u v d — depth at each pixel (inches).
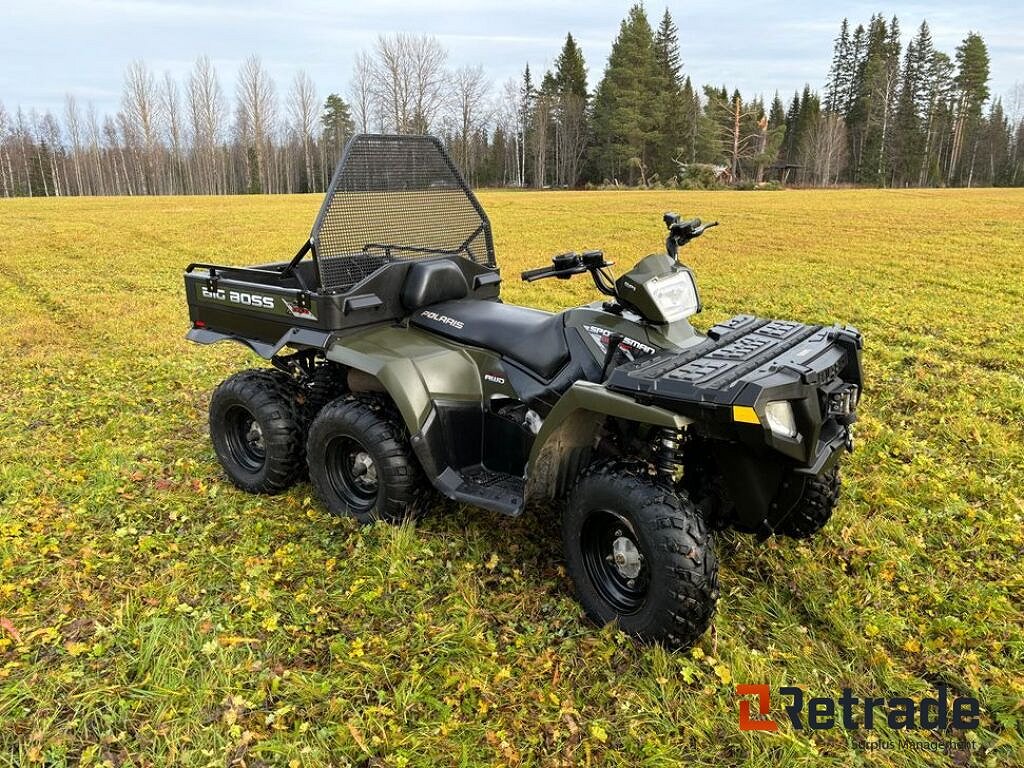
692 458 133.6
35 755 102.7
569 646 125.6
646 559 118.7
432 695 114.9
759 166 3097.9
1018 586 140.2
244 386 179.3
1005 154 3341.5
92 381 282.5
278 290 170.2
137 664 120.8
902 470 190.1
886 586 140.6
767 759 102.6
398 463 152.4
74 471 194.1
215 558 151.8
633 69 2716.5
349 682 117.2
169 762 102.3
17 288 532.4
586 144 3058.6
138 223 1063.0
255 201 1705.2
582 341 141.3
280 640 127.0
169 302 467.5
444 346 159.8
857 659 122.0
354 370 168.2
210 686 115.2
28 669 119.6
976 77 3257.9
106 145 3823.8
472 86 2925.7
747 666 118.4
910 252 684.7
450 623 130.9
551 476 136.3
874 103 3314.5
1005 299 446.6
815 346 126.6
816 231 895.7
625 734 107.7
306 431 178.1
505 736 107.0
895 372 285.3
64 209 1374.3
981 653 122.9
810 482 146.5
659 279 134.8
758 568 147.6
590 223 1023.6
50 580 144.6
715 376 112.9
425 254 180.1
